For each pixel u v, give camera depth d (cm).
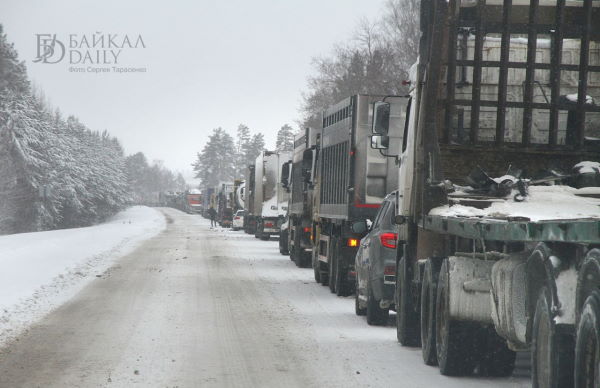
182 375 1889
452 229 1811
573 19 2331
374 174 3875
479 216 1762
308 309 3253
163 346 2294
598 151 2286
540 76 2372
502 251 1738
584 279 1210
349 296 3775
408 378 1888
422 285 2156
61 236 9488
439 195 2153
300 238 5531
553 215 1567
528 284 1487
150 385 1775
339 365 2042
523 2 2333
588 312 1184
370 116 3881
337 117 4256
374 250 2812
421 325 2139
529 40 2281
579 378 1215
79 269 5075
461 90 2370
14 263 5322
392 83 11225
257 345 2334
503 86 2281
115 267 5316
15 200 18300
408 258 2372
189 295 3684
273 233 9706
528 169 2298
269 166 9638
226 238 10456
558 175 2120
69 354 2153
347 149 3950
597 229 1108
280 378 1866
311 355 2186
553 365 1323
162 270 5144
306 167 5303
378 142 2766
